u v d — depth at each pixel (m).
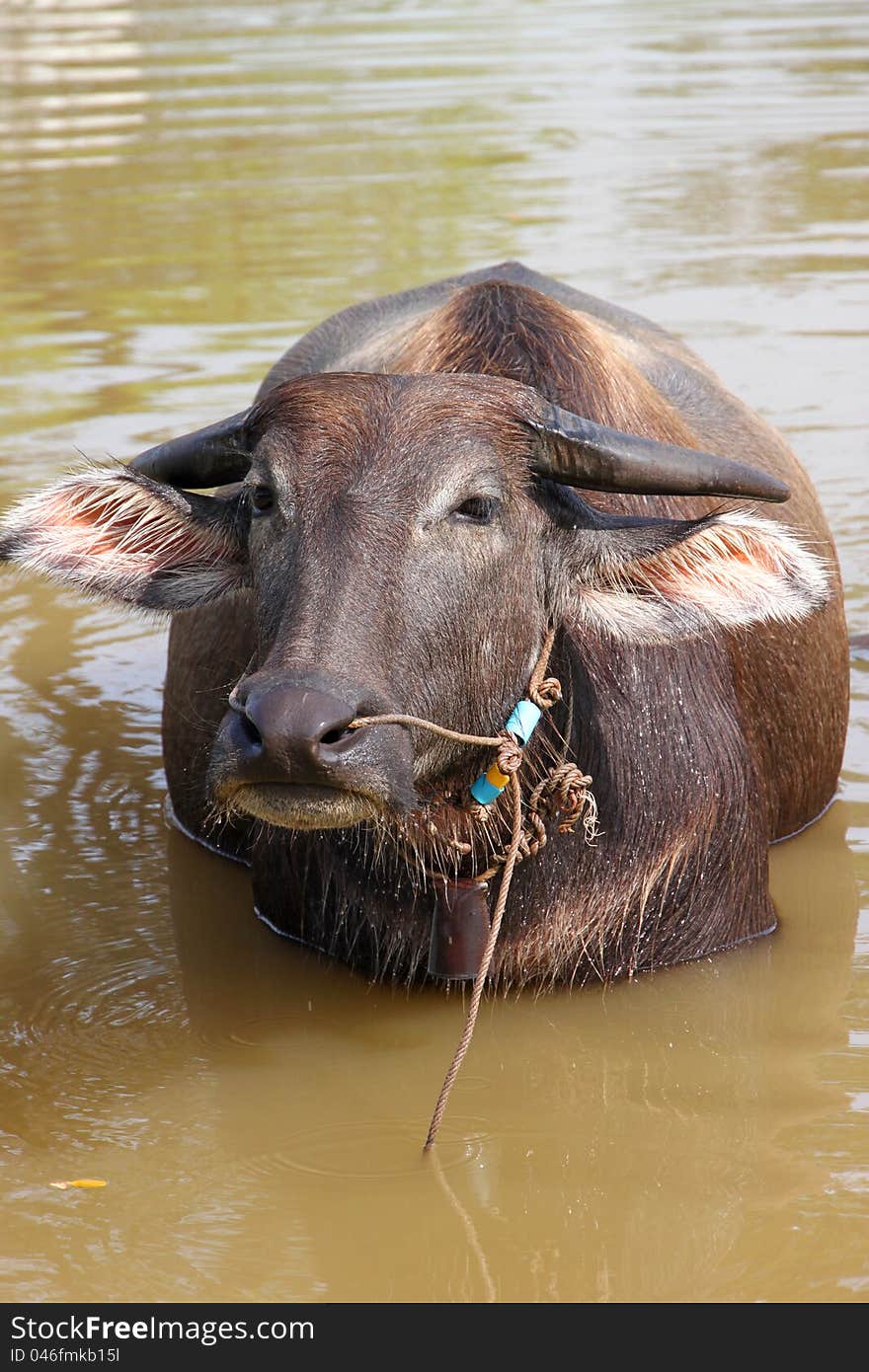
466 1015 5.90
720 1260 4.54
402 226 15.07
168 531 5.66
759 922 6.33
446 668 5.03
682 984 6.02
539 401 5.34
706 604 5.46
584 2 28.08
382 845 5.74
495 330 5.91
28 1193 4.90
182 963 6.30
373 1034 5.79
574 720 5.70
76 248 14.79
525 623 5.34
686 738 6.04
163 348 12.51
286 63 23.00
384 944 6.06
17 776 7.93
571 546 5.44
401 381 5.23
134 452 10.65
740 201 15.85
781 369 11.98
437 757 5.19
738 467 5.32
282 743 4.34
